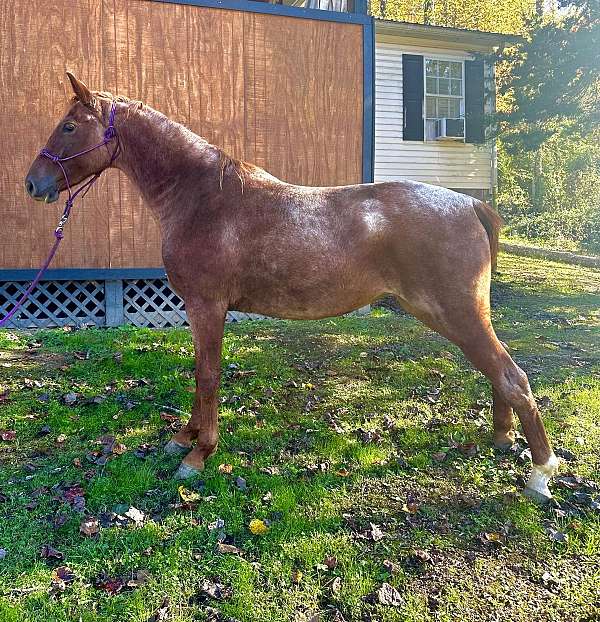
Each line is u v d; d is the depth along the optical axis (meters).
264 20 6.85
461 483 3.26
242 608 2.28
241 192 3.06
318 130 7.19
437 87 12.83
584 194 21.00
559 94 11.50
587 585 2.49
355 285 2.98
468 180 13.08
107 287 6.56
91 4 6.21
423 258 2.88
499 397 3.57
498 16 24.59
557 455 3.55
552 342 6.25
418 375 4.93
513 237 18.70
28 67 6.05
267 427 3.88
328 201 3.02
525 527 2.85
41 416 3.91
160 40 6.48
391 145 12.33
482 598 2.40
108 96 3.29
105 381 4.55
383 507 3.01
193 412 3.44
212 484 3.14
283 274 2.97
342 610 2.32
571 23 11.52
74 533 2.71
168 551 2.60
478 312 2.92
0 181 6.04
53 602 2.28
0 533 2.69
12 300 6.26
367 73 7.32
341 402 4.36
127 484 3.12
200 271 3.03
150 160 3.21
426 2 25.52
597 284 10.51
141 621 2.21
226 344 5.62
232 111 6.82
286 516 2.88
